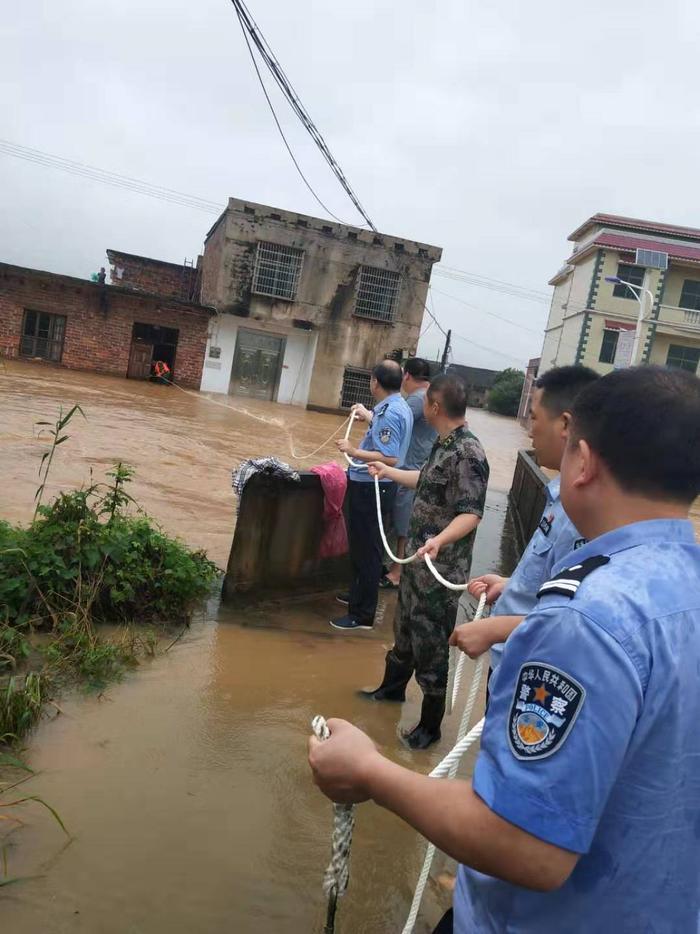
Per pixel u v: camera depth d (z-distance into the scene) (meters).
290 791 3.03
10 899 2.22
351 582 5.57
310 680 4.12
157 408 16.52
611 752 1.05
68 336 22.38
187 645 4.33
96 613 4.40
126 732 3.26
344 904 2.45
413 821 1.22
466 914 1.37
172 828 2.67
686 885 1.17
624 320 31.86
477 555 7.85
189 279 30.05
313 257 24.12
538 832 1.05
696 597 1.16
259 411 20.44
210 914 2.29
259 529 5.05
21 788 2.75
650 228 32.31
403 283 24.98
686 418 1.21
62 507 4.69
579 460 1.29
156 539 4.92
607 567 1.19
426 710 3.56
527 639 1.18
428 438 6.18
